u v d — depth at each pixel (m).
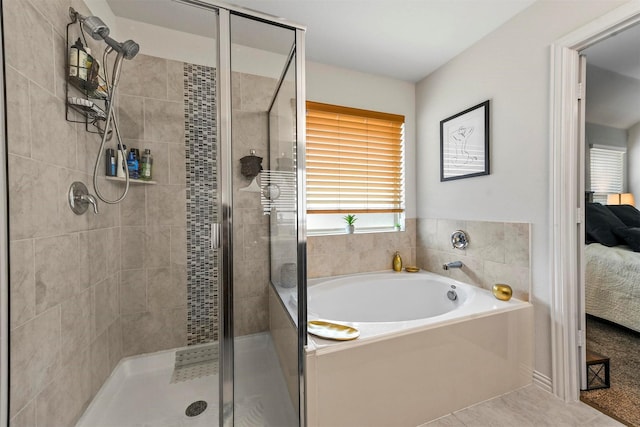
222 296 1.36
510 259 1.84
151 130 1.74
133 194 1.73
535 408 1.51
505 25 1.86
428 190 2.59
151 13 1.64
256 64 1.46
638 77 2.59
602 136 3.39
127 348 1.71
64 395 1.21
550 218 1.60
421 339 1.40
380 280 2.36
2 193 0.91
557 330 1.58
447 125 2.35
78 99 1.26
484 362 1.56
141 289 1.74
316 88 2.37
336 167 2.48
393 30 1.95
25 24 1.00
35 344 1.04
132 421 1.38
